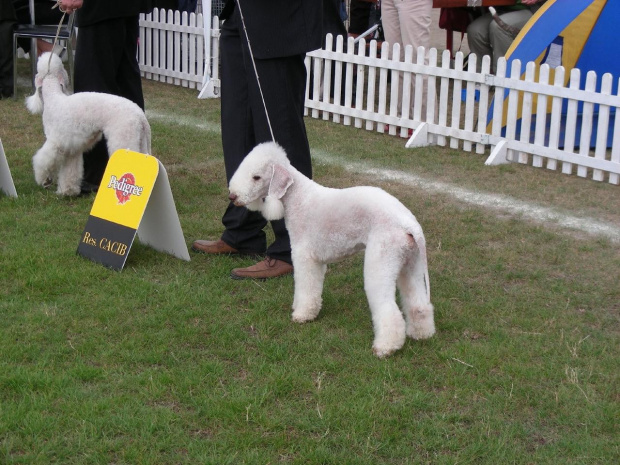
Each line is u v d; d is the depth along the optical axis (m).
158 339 3.87
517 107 7.45
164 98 10.06
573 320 4.21
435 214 5.98
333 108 9.04
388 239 3.66
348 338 3.96
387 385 3.50
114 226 4.79
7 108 8.96
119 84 6.30
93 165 6.30
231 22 4.73
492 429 3.21
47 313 4.08
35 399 3.27
